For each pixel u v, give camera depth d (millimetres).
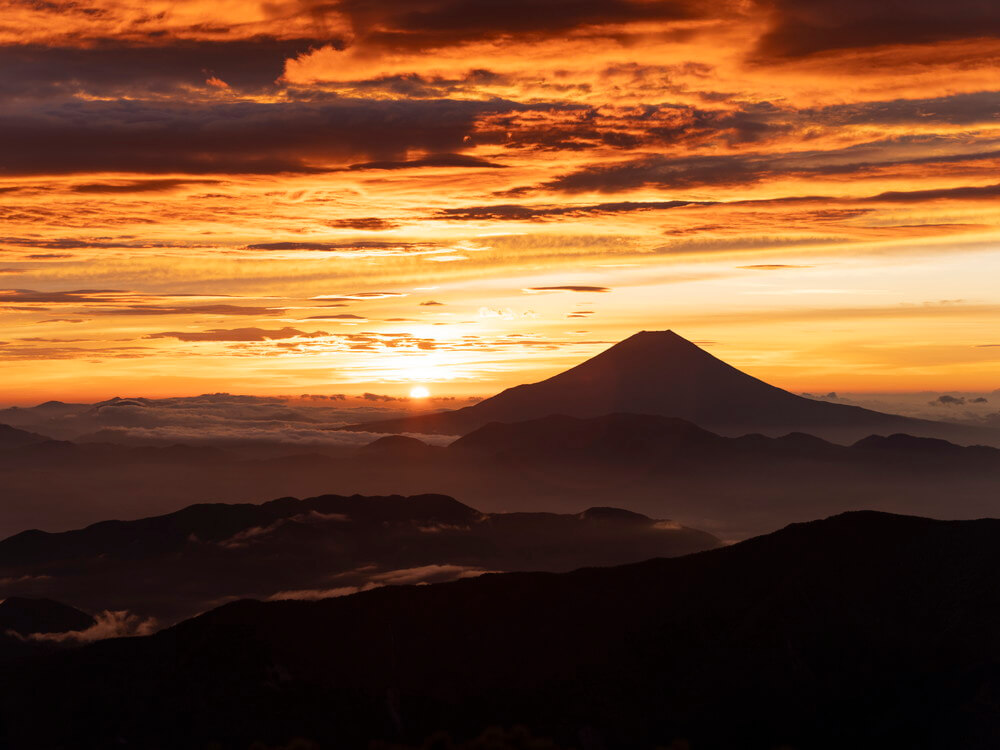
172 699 114688
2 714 112562
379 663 124312
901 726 110062
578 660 125750
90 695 115250
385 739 109375
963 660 116875
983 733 105750
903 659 119688
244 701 114438
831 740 110625
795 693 117062
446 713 114750
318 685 118375
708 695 117812
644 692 119500
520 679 121875
